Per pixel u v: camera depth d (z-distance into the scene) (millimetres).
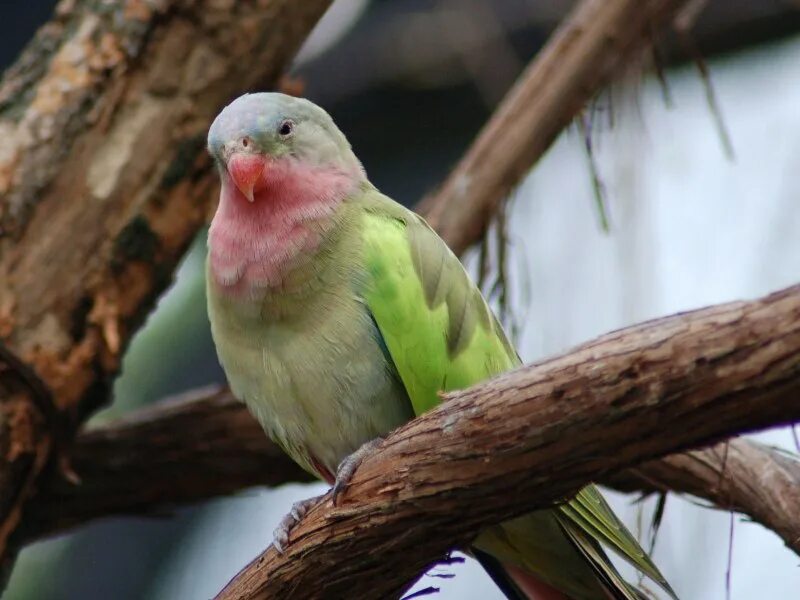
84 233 8289
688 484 7777
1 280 8109
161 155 8469
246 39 8664
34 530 8875
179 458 8945
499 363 7266
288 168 7223
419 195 14234
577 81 8867
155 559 12953
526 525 6918
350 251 7047
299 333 7027
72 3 8695
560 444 5164
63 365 8141
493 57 12531
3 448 7914
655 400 4902
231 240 7203
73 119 8375
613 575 6832
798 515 7523
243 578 6266
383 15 13375
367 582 5953
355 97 13281
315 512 6039
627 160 8203
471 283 7406
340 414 7086
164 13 8547
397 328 6953
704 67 8875
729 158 8688
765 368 4664
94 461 8836
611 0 8859
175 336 12734
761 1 12086
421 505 5586
